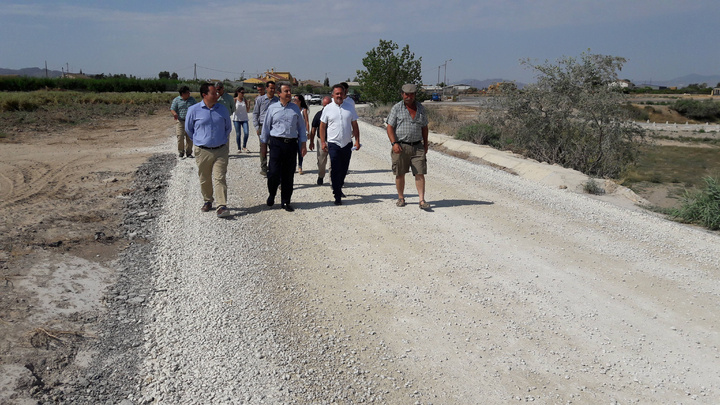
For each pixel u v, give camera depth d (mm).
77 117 24203
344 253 5883
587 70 14570
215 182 7078
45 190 8438
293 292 4812
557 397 3355
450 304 4656
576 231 6859
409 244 6230
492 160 13406
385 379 3512
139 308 4363
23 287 4434
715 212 7312
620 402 3309
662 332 4195
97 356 3611
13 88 56844
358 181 10148
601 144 14367
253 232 6496
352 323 4270
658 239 6555
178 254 5625
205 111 6910
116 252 5574
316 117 9367
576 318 4422
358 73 35000
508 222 7234
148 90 72000
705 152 33125
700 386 3480
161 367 3520
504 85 16156
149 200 7770
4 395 3041
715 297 4836
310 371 3555
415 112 7602
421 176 7832
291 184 7535
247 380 3416
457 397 3340
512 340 4059
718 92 98125
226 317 4254
